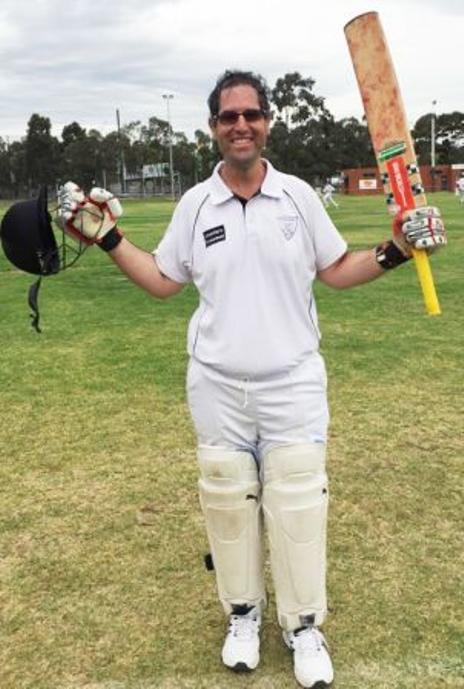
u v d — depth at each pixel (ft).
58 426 16.20
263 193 7.68
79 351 22.81
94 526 11.76
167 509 12.25
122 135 288.51
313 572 8.21
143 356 21.93
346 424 15.64
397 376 18.93
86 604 9.75
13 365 21.29
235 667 8.34
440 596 9.68
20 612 9.61
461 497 12.39
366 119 8.27
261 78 7.68
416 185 7.95
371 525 11.53
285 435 8.04
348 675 8.25
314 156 279.49
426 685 8.07
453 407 16.52
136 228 82.38
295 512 8.00
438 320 25.81
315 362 8.18
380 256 8.06
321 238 8.06
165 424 16.11
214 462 8.13
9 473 13.84
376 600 9.61
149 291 8.46
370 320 26.04
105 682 8.30
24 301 32.78
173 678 8.34
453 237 56.49
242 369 7.85
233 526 8.29
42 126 281.13
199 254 7.86
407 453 14.14
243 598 8.55
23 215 8.22
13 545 11.27
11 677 8.42
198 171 260.42
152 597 9.87
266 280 7.75
